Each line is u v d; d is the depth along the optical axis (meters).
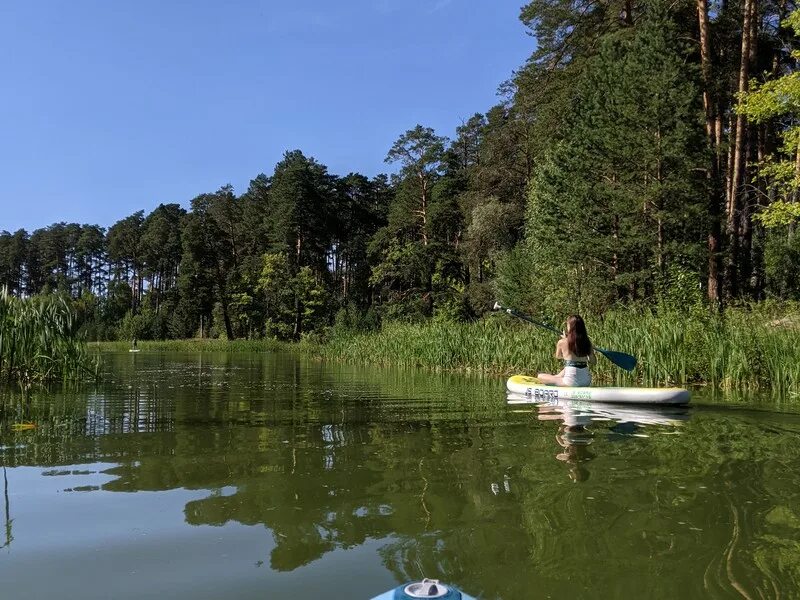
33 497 3.03
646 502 2.88
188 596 1.95
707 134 16.67
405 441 4.54
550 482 3.26
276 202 54.31
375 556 2.26
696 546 2.34
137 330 55.34
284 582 2.04
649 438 4.62
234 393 8.49
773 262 21.98
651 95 15.70
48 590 1.99
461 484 3.23
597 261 17.44
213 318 58.69
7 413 6.16
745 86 17.03
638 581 2.05
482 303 30.25
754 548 2.32
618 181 17.39
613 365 10.48
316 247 52.38
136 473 3.52
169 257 68.56
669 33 16.22
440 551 2.31
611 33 20.39
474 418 5.82
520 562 2.20
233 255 58.84
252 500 2.96
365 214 59.25
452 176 44.94
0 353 9.31
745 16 17.02
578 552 2.29
